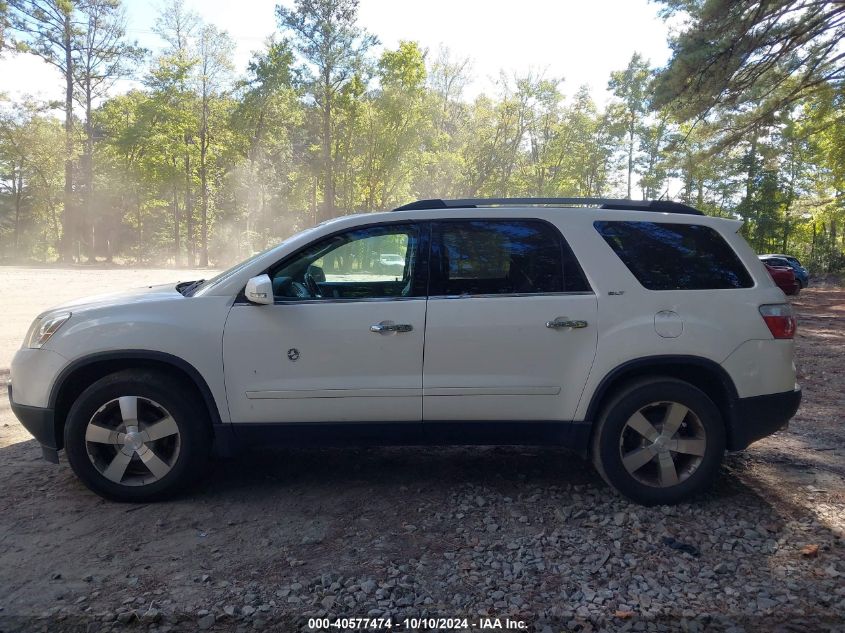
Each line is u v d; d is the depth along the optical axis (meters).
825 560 3.48
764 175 43.41
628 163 54.31
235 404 4.07
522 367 4.08
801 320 17.44
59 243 61.28
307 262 4.28
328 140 47.50
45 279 27.33
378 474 4.73
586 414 4.11
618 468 4.11
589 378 4.07
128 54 50.91
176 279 28.11
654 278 4.20
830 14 15.44
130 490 4.11
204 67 51.56
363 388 4.05
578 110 53.53
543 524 3.91
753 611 3.01
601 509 4.12
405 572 3.33
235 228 66.88
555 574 3.32
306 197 55.22
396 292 4.25
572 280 4.16
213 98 52.81
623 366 4.06
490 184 52.22
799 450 5.37
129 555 3.48
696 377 4.29
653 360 4.06
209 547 3.58
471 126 51.34
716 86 16.53
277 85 47.28
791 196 44.19
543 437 4.18
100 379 4.12
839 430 6.01
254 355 4.04
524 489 4.46
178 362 4.01
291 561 3.42
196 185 55.88
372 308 4.07
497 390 4.07
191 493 4.35
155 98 50.28
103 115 55.78
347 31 44.56
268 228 64.00
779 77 17.31
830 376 8.76
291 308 4.07
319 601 3.05
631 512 4.06
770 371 4.18
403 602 3.04
